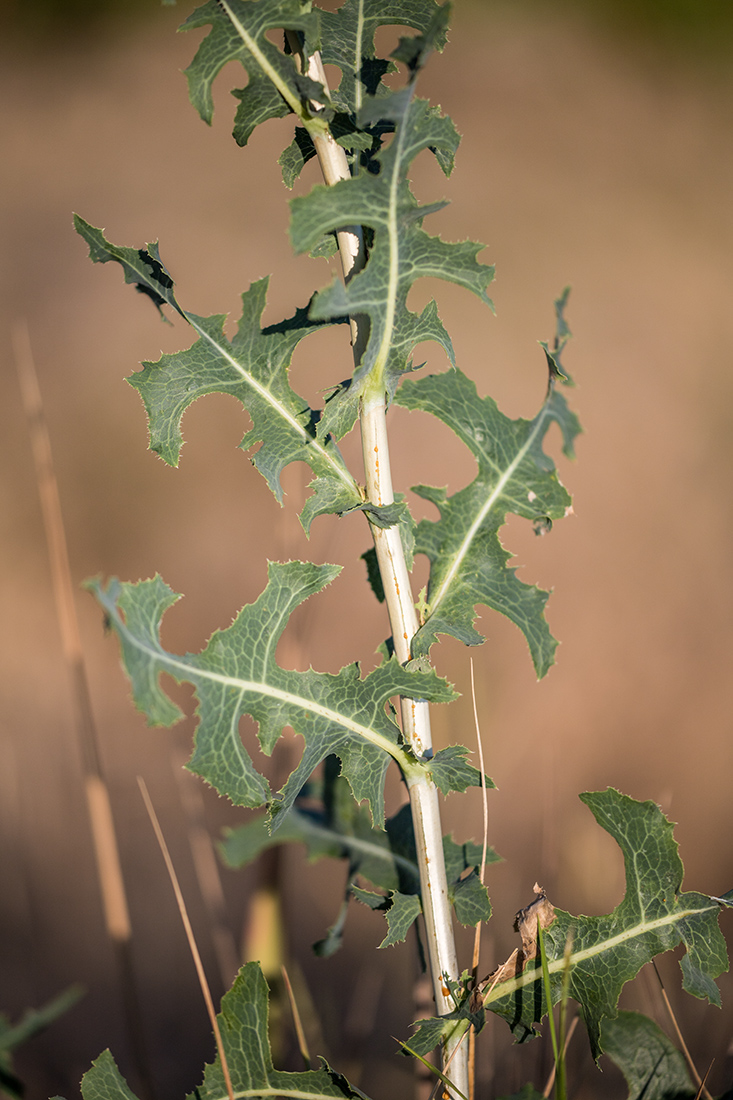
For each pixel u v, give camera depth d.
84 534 3.95
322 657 3.13
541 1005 1.12
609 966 1.12
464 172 6.55
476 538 1.14
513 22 8.00
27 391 1.39
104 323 5.23
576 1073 1.30
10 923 1.93
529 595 1.14
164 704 1.07
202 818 2.29
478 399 1.16
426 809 1.12
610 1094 1.41
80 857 2.07
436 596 1.14
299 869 2.10
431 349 4.88
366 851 1.21
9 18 8.01
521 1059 1.34
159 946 1.95
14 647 3.15
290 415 1.13
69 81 7.52
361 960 1.84
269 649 1.10
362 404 1.12
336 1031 1.48
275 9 1.09
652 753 2.76
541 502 1.14
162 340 5.06
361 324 1.12
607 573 3.71
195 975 1.89
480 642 1.12
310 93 1.10
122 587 1.07
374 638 3.22
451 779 1.12
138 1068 1.32
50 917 1.96
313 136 1.11
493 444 1.15
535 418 1.15
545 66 7.55
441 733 1.55
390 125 1.11
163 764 2.47
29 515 4.04
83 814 2.14
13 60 7.82
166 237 5.82
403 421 4.32
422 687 1.11
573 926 1.12
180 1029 1.78
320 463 1.12
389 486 1.12
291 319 1.13
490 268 1.10
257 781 1.09
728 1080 1.21
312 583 1.11
